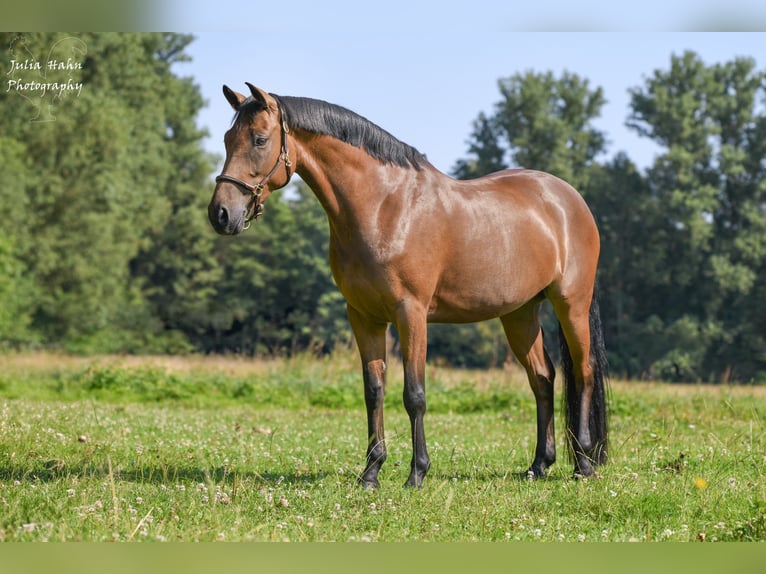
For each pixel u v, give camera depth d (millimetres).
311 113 7180
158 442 9805
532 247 8117
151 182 60875
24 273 51750
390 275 7219
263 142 7000
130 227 57156
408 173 7473
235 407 17062
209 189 72375
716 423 13406
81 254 52688
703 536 5625
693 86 71875
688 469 8297
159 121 64188
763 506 6168
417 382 7301
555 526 6031
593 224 8945
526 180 8633
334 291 74438
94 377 18922
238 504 6238
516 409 16641
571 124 76062
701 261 67000
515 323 8750
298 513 6195
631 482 7285
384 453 7531
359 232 7238
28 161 48000
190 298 70188
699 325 63938
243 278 73500
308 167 7219
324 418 14453
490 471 8531
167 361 27562
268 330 74125
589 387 8594
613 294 69062
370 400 7555
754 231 67312
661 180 70375
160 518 5832
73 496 6258
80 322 53844
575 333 8602
